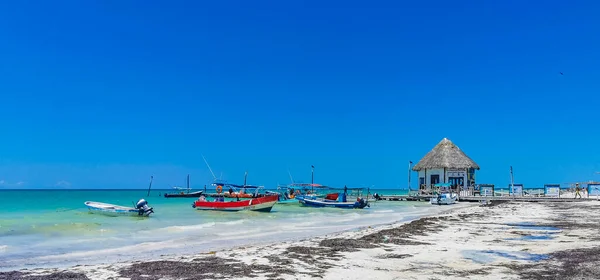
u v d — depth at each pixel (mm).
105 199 74875
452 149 60875
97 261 13125
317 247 14188
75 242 17547
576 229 19156
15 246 16375
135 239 18609
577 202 43375
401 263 11422
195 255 13070
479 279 9500
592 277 9438
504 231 18656
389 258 12164
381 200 60375
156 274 10180
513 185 52344
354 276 9922
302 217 32406
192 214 34000
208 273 10281
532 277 9578
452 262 11516
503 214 28656
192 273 10289
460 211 32938
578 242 14953
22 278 9828
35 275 10148
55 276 10023
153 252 14953
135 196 94125
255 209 35875
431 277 9727
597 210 31234
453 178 59031
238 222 27453
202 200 39781
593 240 15438
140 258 13461
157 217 30766
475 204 46594
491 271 10281
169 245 16750
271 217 32469
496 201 48312
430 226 20812
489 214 28828
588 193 50562
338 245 14594
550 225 21047
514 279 9430
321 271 10461
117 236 19578
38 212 34250
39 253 14766
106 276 9992
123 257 13852
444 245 14586
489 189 54312
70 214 31969
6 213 33094
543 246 14086
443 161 59156
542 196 51250
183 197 78000
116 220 27859
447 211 35188
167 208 42062
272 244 15609
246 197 58562
